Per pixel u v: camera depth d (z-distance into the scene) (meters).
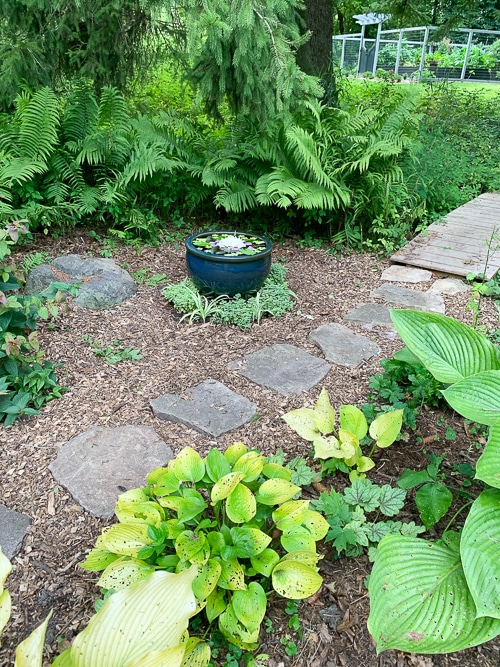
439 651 1.34
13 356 2.59
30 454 2.31
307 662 1.55
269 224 5.22
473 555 1.44
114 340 3.23
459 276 4.24
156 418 2.57
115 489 2.10
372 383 2.73
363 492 1.91
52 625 1.63
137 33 5.20
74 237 4.58
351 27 20.00
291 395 2.75
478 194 6.53
